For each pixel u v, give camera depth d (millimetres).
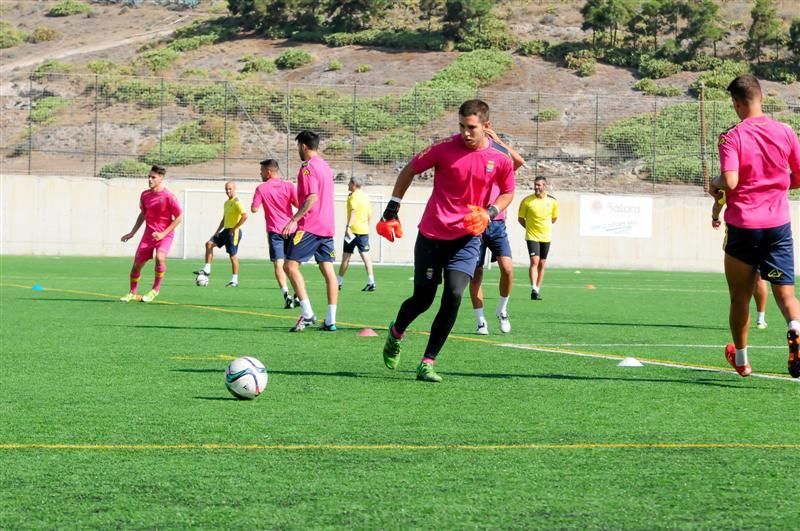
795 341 8320
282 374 9438
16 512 4766
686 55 71625
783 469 5766
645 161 48812
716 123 49688
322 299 20406
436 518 4727
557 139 51406
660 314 18188
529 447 6312
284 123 48000
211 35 79375
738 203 8539
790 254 8523
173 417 7180
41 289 21406
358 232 23562
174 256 42312
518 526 4609
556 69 70938
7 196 41781
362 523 4629
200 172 45750
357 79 69688
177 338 12500
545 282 30391
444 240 9062
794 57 72562
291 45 77750
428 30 78062
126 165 44625
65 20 92062
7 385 8594
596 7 74688
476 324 15305
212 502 4969
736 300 8875
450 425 7012
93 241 42219
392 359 9586
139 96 50062
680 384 9102
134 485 5285
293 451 6133
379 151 46812
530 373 9766
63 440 6383
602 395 8422
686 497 5141
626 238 44375
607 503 5016
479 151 8891
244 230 42500
